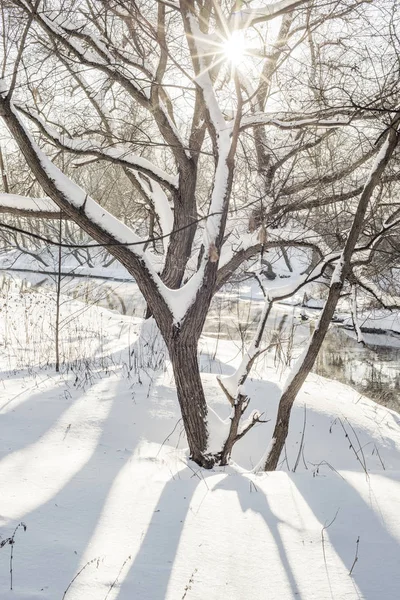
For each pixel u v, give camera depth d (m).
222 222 5.41
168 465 5.28
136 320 15.09
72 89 8.03
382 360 13.97
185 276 9.71
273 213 7.29
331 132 7.48
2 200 6.24
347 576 3.00
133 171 9.70
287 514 3.78
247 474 4.72
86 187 10.91
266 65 7.22
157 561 3.17
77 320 14.17
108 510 3.89
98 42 6.71
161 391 7.49
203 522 3.69
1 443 5.41
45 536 3.42
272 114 7.09
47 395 7.21
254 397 7.86
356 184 7.62
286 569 3.08
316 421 7.29
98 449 5.48
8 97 4.57
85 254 34.84
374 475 4.55
